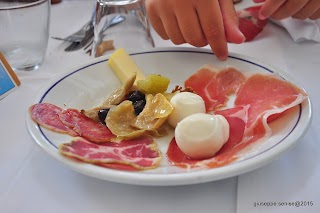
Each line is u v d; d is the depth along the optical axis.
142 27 0.95
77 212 0.52
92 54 0.93
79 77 0.76
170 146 0.60
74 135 0.60
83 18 1.13
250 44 0.95
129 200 0.54
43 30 0.90
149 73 0.81
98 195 0.55
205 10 0.76
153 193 0.54
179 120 0.64
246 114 0.63
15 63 0.89
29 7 0.86
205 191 0.54
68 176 0.58
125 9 0.94
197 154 0.56
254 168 0.50
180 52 0.83
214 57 0.81
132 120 0.65
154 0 0.84
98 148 0.57
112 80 0.79
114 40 0.92
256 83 0.69
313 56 0.88
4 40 0.89
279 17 0.91
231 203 0.52
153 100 0.67
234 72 0.76
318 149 0.60
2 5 0.94
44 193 0.56
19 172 0.60
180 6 0.78
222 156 0.54
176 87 0.72
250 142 0.57
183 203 0.53
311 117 0.59
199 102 0.65
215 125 0.56
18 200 0.55
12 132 0.69
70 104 0.72
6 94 0.80
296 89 0.65
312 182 0.55
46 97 0.70
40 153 0.63
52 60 0.93
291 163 0.58
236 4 1.11
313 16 0.94
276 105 0.62
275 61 0.87
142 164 0.54
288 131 0.57
